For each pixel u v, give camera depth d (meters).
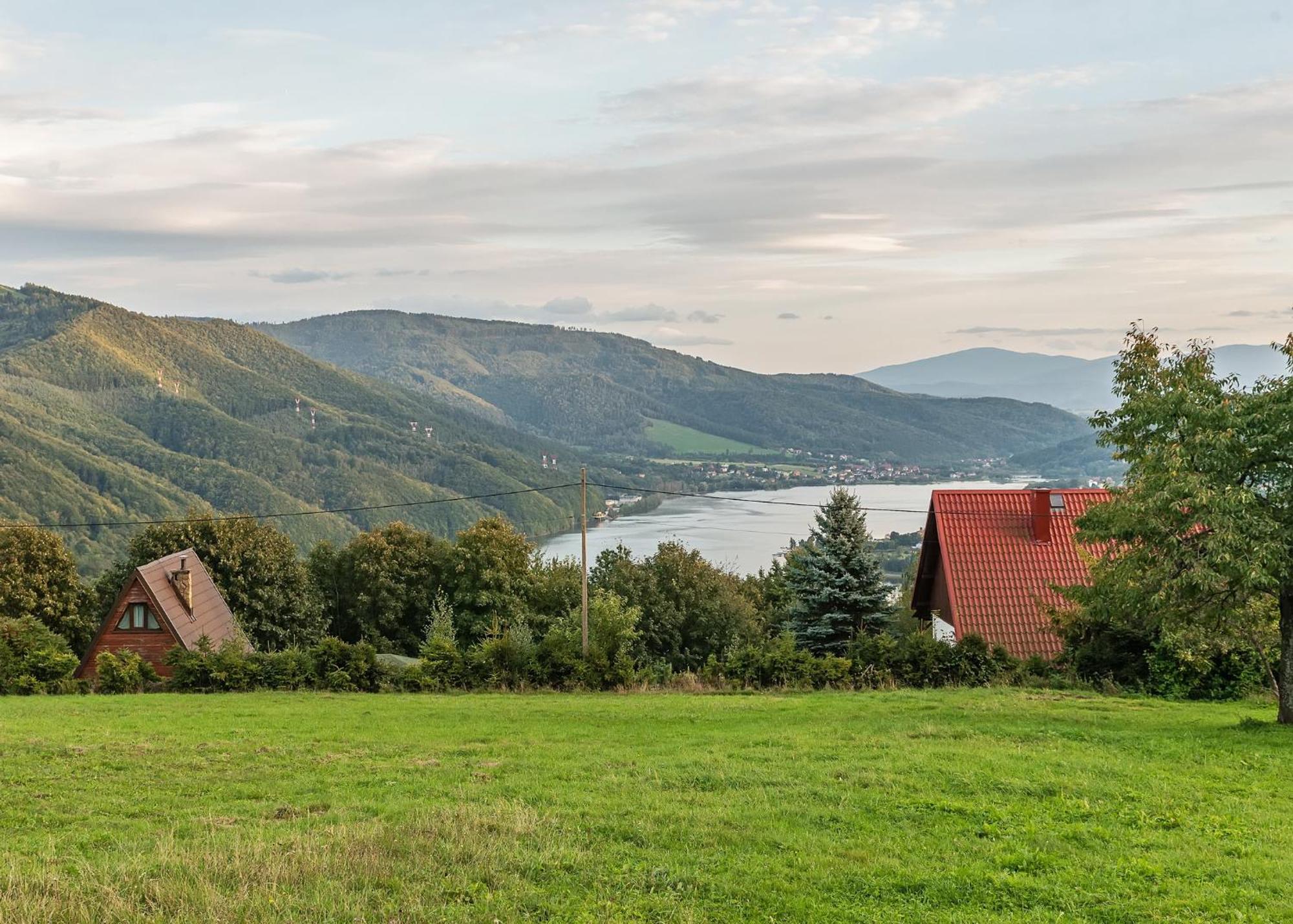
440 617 54.91
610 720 24.14
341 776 16.58
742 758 17.50
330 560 64.88
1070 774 15.47
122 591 43.09
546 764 17.25
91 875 10.44
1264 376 21.84
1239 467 20.62
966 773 15.45
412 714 26.28
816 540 43.19
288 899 9.73
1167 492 20.20
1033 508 38.91
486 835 12.06
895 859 11.48
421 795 14.88
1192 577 20.23
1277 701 26.69
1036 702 26.08
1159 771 15.87
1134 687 29.20
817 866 11.20
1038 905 10.17
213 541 57.31
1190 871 11.05
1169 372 23.27
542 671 33.94
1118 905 10.09
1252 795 14.39
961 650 31.64
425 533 64.12
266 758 18.36
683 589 57.84
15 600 50.50
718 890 10.55
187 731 22.38
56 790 15.56
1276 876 10.91
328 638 35.88
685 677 33.72
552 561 65.19
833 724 22.02
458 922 9.48
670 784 15.29
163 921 9.16
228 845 11.54
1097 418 23.69
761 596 64.12
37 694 33.94
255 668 34.88
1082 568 37.41
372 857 10.97
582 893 10.45
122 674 35.03
